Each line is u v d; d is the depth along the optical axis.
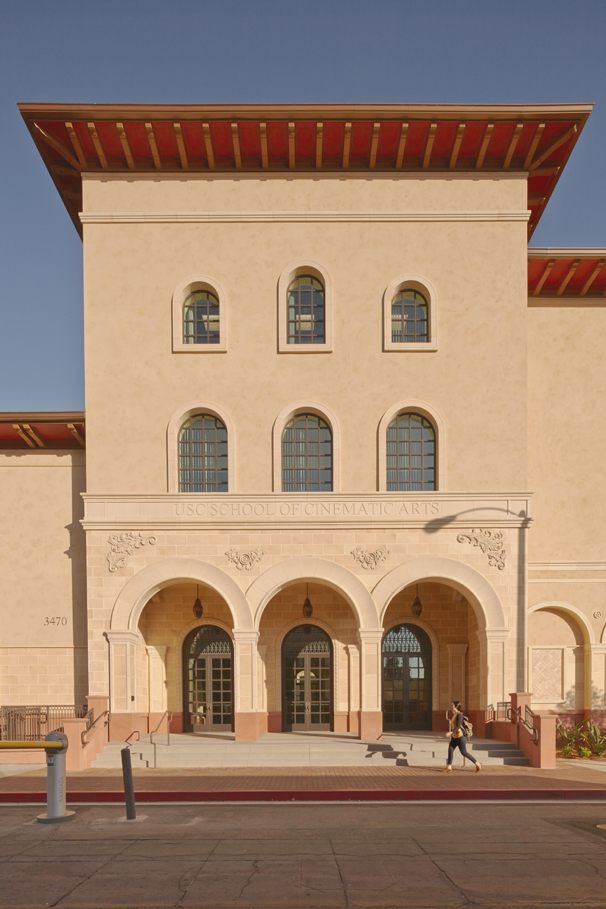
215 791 13.51
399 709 21.92
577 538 21.89
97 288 20.62
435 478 20.31
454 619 22.08
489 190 20.98
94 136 19.83
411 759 17.58
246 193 20.92
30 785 14.62
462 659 21.78
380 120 19.66
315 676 21.67
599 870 8.47
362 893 7.65
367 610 19.41
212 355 20.50
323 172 20.98
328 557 19.64
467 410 20.34
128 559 19.59
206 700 21.61
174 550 19.62
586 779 15.14
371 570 19.58
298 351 20.47
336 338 20.58
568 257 21.39
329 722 21.45
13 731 20.03
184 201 20.89
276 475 20.05
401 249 20.84
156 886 7.88
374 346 20.56
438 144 20.70
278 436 20.19
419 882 8.01
